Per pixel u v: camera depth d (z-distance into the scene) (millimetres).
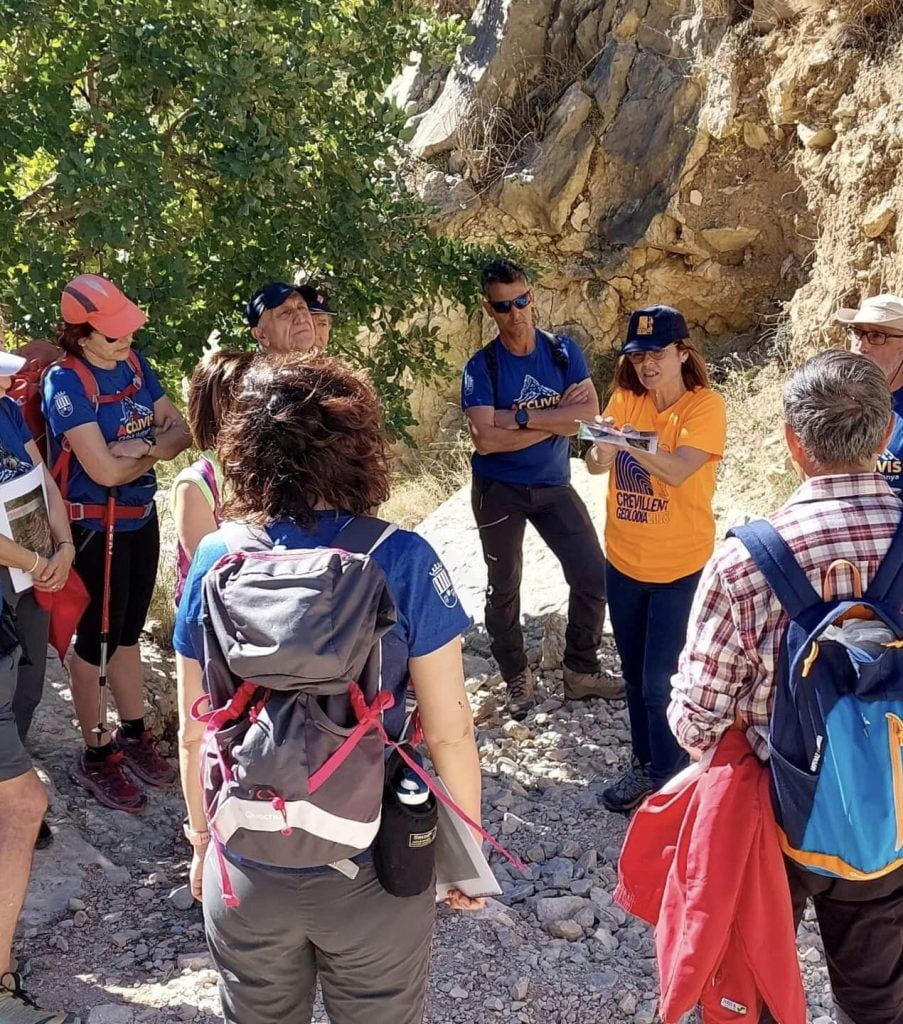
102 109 5074
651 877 2598
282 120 5426
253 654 1802
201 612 1969
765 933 2309
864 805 2184
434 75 11219
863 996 2475
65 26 5008
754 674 2367
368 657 1915
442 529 7047
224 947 2045
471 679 5473
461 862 2189
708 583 2363
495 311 4758
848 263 7594
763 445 7371
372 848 1976
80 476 3934
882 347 3477
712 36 9352
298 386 2076
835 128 8125
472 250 6129
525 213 10203
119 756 4234
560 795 4414
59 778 4195
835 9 8188
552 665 5441
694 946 2293
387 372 6102
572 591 4961
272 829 1858
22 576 3289
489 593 5062
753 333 9648
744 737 2438
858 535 2256
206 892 2090
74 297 3732
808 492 2350
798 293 8352
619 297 10062
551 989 3148
